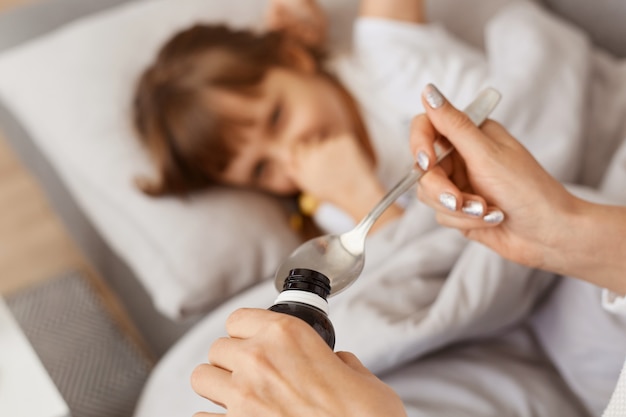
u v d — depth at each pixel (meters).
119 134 1.33
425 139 0.66
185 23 1.45
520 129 1.19
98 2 1.57
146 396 1.12
